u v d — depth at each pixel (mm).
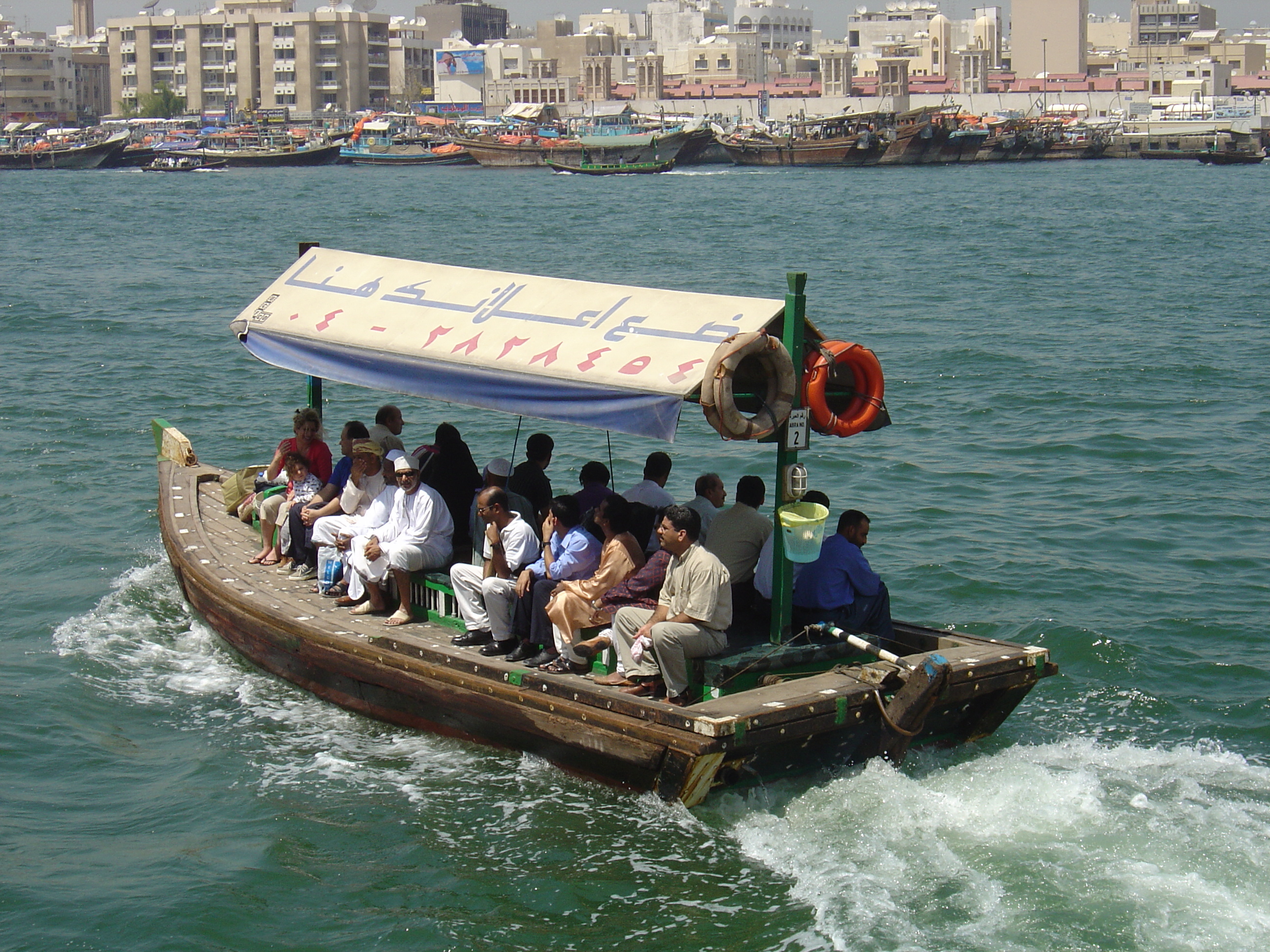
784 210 74312
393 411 11555
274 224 64250
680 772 7586
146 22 192125
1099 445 18812
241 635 10602
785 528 8414
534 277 10078
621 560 8688
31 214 70812
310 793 8461
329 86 184500
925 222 64125
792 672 8438
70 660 10820
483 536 9805
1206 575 12969
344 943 6895
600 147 126688
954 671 8359
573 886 7297
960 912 6789
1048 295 36688
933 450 18719
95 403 21766
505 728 8602
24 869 7547
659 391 8031
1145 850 7367
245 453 18438
